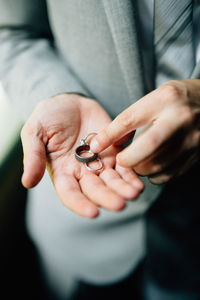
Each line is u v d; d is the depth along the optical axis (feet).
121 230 1.55
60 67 1.40
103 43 1.23
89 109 1.23
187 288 2.01
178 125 0.88
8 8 1.41
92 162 1.10
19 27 1.49
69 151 1.13
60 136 1.12
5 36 1.49
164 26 1.09
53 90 1.26
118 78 1.32
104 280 1.79
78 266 1.77
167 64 1.21
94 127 1.20
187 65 1.19
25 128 1.10
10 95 1.40
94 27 1.21
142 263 2.12
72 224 1.55
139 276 2.23
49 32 1.60
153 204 1.61
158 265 1.91
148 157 0.91
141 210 1.43
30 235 2.17
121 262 1.69
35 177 0.97
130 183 1.01
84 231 1.57
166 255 1.85
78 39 1.30
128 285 2.21
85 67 1.39
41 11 1.46
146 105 0.92
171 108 0.89
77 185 1.02
